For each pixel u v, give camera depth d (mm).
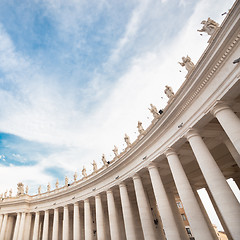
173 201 28531
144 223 22312
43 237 39875
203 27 15766
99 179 33094
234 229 12172
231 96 13914
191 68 17297
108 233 38188
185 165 27297
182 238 24703
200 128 17219
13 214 46281
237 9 11570
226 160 24844
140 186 24734
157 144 22250
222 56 13562
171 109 19219
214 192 13969
